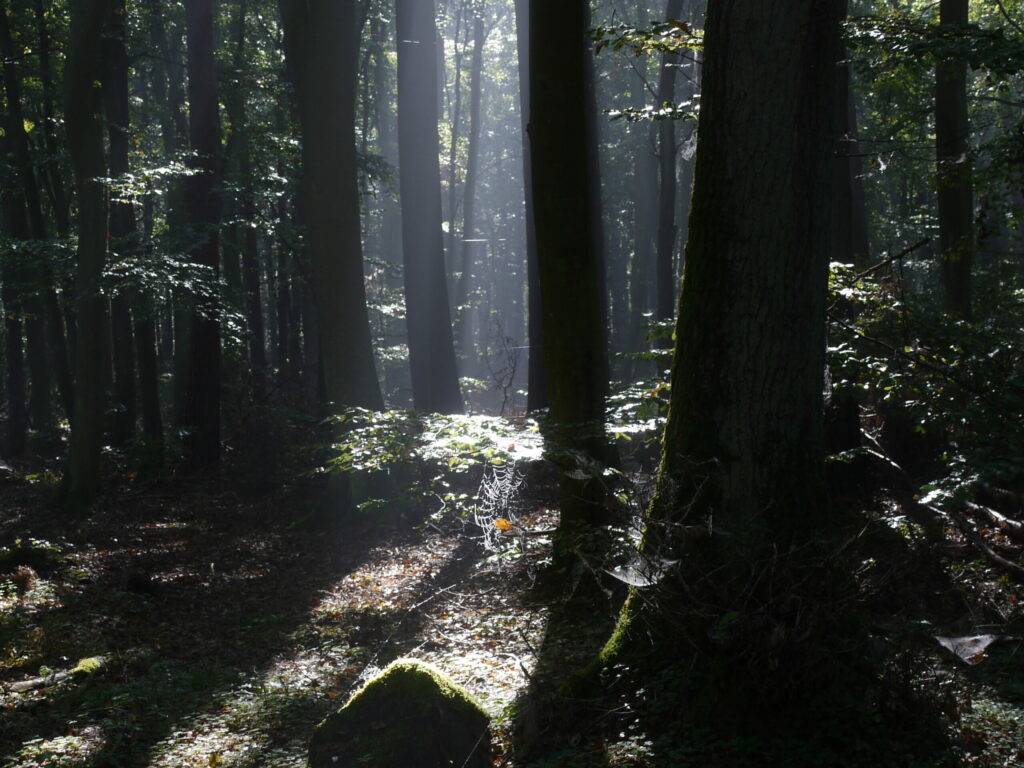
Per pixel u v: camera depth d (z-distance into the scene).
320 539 15.46
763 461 6.26
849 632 5.71
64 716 7.57
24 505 19.88
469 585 11.05
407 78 18.59
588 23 13.12
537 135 9.33
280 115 28.33
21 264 19.48
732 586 5.79
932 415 8.58
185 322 28.86
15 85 22.34
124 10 22.98
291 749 6.57
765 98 6.21
